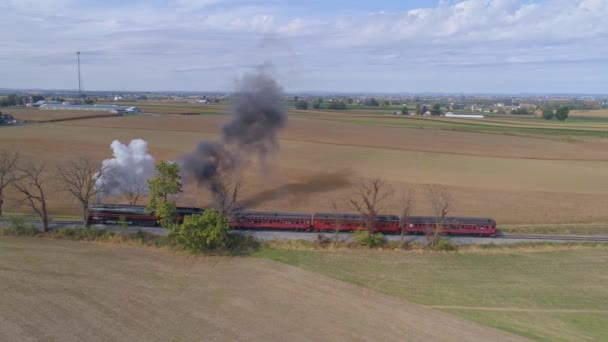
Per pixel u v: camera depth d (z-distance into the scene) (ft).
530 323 138.21
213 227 183.93
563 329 135.23
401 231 213.05
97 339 118.83
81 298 141.49
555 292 160.66
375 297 151.12
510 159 399.85
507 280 169.89
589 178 334.44
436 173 341.62
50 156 346.95
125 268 167.43
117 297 143.33
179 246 189.26
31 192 258.78
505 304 150.61
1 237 192.85
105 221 213.25
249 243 196.65
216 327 126.82
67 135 455.63
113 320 128.88
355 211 250.57
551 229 228.22
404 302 148.46
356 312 139.44
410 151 425.69
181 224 196.75
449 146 460.14
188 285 154.81
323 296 149.89
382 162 375.25
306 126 603.26
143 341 118.52
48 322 126.41
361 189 289.74
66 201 249.55
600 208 262.67
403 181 313.53
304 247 195.93
